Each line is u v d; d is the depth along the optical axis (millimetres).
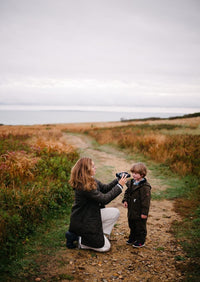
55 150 10258
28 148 10188
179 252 3270
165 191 6441
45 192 4984
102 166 9711
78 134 28016
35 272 2818
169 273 2787
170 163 9242
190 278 2645
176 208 5160
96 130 28641
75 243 3553
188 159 8797
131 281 2662
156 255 3219
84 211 3193
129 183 3541
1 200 4324
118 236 3859
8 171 6164
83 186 3119
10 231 3584
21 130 19969
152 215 4785
